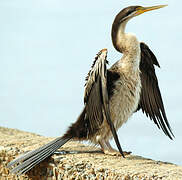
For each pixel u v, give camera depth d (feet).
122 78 35.09
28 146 40.14
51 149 35.91
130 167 32.96
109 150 36.83
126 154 36.52
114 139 33.88
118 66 35.63
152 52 38.42
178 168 32.73
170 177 30.17
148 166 33.24
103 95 33.60
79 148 39.14
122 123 36.01
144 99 39.86
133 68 35.22
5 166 39.65
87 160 34.81
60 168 35.63
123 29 36.45
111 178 32.24
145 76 39.58
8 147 39.86
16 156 38.78
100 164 33.83
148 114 40.29
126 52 35.50
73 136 36.65
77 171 34.55
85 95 34.99
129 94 35.27
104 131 35.86
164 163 34.37
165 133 40.40
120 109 35.29
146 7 37.04
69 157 35.78
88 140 37.01
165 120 40.04
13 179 39.11
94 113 35.09
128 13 36.47
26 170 34.86
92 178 33.50
